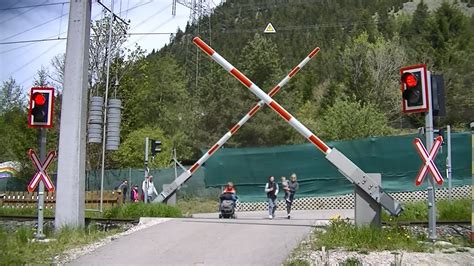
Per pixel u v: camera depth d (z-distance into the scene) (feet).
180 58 235.81
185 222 47.16
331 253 33.04
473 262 31.07
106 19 115.65
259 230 42.04
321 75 275.80
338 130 134.92
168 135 172.24
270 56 171.73
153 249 35.53
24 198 90.68
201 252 34.19
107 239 40.40
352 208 77.20
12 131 134.10
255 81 168.55
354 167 39.65
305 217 64.69
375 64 186.50
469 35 244.01
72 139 44.34
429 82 36.86
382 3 424.46
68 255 34.45
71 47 45.16
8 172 145.48
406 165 74.84
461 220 45.27
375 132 132.46
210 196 90.79
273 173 82.07
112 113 53.26
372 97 182.39
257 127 150.61
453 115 172.86
